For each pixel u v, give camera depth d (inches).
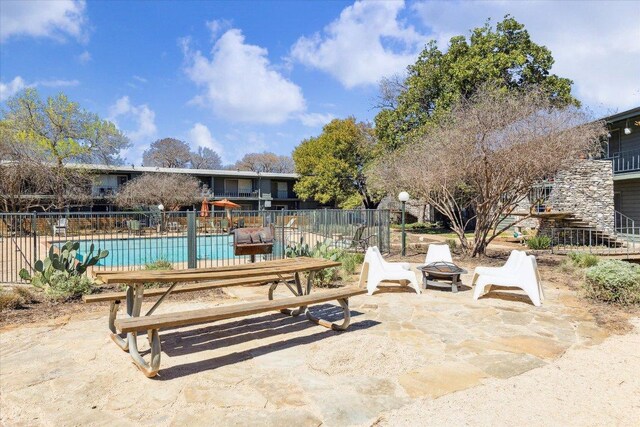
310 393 116.3
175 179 1175.0
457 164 416.8
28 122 927.7
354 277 321.1
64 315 202.4
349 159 1288.1
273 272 177.6
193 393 115.9
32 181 828.0
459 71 851.4
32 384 121.6
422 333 175.6
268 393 116.0
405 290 273.1
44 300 232.2
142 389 118.5
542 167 379.6
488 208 441.1
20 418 101.4
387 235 506.9
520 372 133.3
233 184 1614.2
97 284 264.5
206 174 1505.9
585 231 611.8
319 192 1380.4
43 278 244.5
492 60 825.5
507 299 245.0
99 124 1026.7
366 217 504.1
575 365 139.8
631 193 724.7
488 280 241.8
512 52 836.0
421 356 146.2
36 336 168.2
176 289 181.6
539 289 237.0
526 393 118.0
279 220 513.7
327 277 284.5
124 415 103.2
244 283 204.5
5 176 773.3
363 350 149.5
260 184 1627.7
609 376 130.6
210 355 146.9
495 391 119.0
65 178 885.2
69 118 968.9
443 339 167.0
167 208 1149.1
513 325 189.0
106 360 141.5
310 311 212.5
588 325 189.0
